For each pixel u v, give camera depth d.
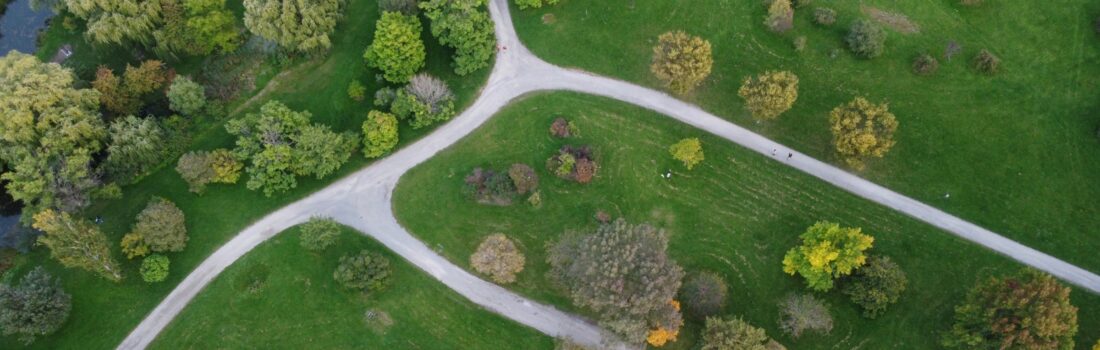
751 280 84.12
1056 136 88.56
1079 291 81.88
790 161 90.00
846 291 81.06
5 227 92.62
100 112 92.62
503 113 94.94
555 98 95.38
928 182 87.81
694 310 81.88
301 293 86.44
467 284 86.44
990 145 88.94
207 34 95.12
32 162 83.38
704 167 90.00
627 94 95.12
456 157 92.88
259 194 91.94
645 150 91.31
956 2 96.94
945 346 78.94
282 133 89.06
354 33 100.38
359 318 84.81
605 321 76.88
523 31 99.88
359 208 91.31
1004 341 71.00
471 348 83.12
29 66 86.31
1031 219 85.19
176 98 91.00
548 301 84.88
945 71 93.06
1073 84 91.00
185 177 87.88
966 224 85.81
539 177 90.38
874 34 91.81
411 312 85.12
